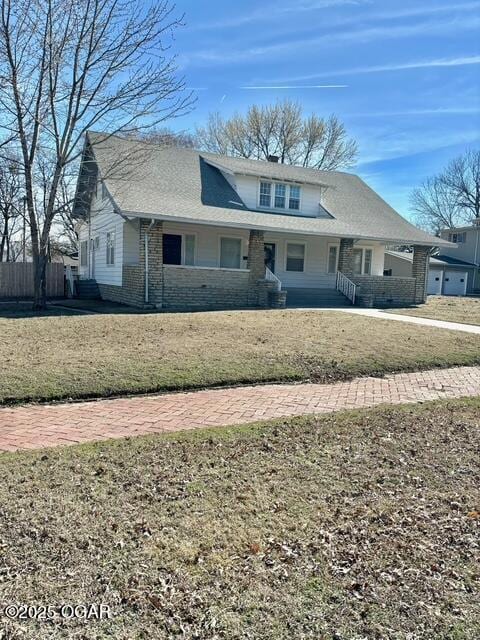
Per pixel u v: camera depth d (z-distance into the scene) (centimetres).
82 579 231
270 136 3906
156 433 468
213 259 1859
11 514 291
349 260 1959
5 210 2106
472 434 479
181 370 699
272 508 309
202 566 245
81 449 410
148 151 1593
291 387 683
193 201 1698
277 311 1454
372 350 898
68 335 914
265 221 1739
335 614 212
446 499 331
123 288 1662
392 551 264
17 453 401
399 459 404
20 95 1279
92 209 2025
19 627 199
